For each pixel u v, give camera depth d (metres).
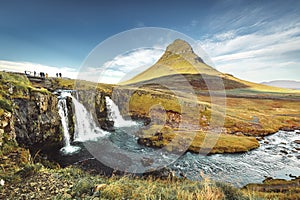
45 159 10.45
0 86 10.38
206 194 3.72
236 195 4.20
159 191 4.02
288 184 10.11
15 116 10.18
